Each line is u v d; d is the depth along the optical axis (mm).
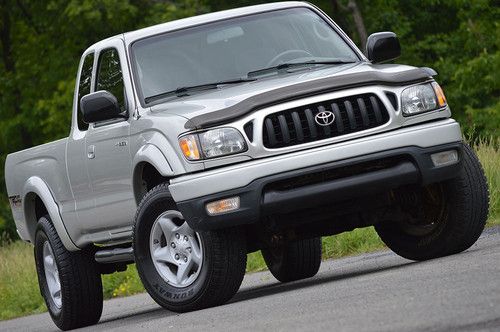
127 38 18219
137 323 16906
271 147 15352
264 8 18594
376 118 15578
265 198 15266
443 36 59625
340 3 55969
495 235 19266
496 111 53125
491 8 59469
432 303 11031
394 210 16562
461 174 16344
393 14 58031
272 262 21062
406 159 15641
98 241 18859
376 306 11602
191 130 15594
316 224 16562
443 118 16078
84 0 56875
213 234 15586
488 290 11242
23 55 65375
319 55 17844
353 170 15477
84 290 19922
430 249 16984
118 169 17422
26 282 32000
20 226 21297
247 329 11852
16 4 67625
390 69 16328
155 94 17266
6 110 67188
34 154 20297
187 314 15477
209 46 17828
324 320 11320
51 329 21766
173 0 57125
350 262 21703
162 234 16312
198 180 15359
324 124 15375
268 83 16469
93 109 17094
